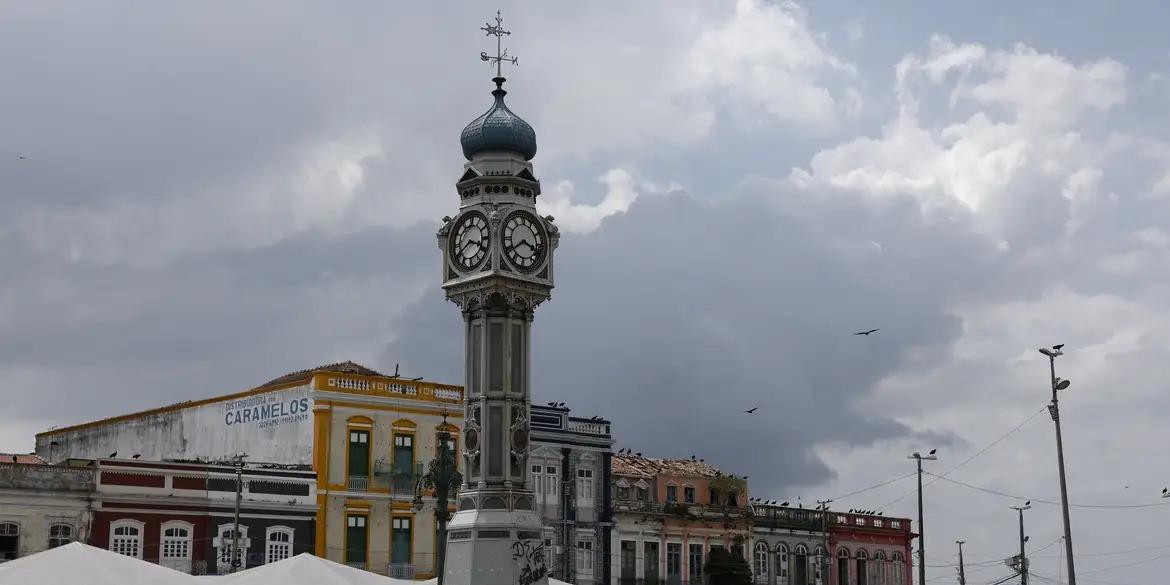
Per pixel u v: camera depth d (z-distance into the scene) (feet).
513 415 156.76
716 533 336.70
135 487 243.81
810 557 359.46
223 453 292.81
